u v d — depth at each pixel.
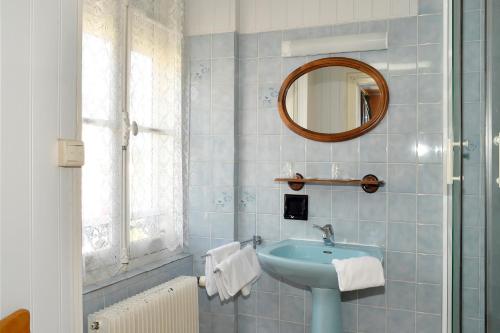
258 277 2.40
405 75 2.22
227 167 2.51
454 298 1.45
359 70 2.28
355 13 2.30
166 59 2.31
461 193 1.31
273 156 2.47
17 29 0.88
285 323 2.44
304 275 1.94
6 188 0.85
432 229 2.18
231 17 2.50
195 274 2.58
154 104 2.21
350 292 2.31
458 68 1.35
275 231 2.47
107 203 1.86
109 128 1.86
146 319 1.82
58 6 1.01
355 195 2.31
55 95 1.00
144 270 2.11
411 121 2.21
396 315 2.24
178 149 2.38
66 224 1.04
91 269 1.83
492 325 0.96
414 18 2.20
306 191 2.40
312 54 2.36
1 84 0.84
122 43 1.96
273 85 2.47
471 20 1.14
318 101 2.36
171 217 2.32
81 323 1.09
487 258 1.00
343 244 2.32
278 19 2.46
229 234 2.50
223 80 2.52
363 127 2.26
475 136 1.11
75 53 1.08
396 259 2.24
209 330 2.54
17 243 0.88
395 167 2.24
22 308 0.89
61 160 1.01
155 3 2.24
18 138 0.88
